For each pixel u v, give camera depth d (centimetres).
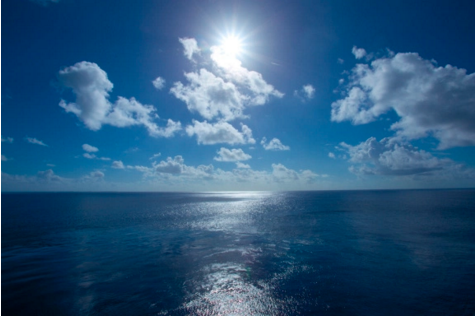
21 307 951
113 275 1298
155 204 7862
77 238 2328
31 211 5272
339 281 1184
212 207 6506
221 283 1176
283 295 1040
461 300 977
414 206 5734
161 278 1248
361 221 3328
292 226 2978
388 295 1030
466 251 1717
